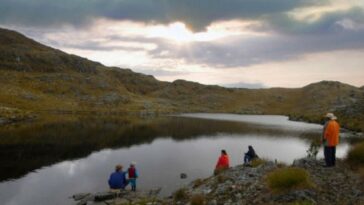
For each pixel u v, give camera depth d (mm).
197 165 36344
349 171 17828
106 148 48469
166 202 19281
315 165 19375
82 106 182000
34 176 30531
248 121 131875
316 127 100562
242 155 44156
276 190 15336
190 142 57906
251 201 15352
